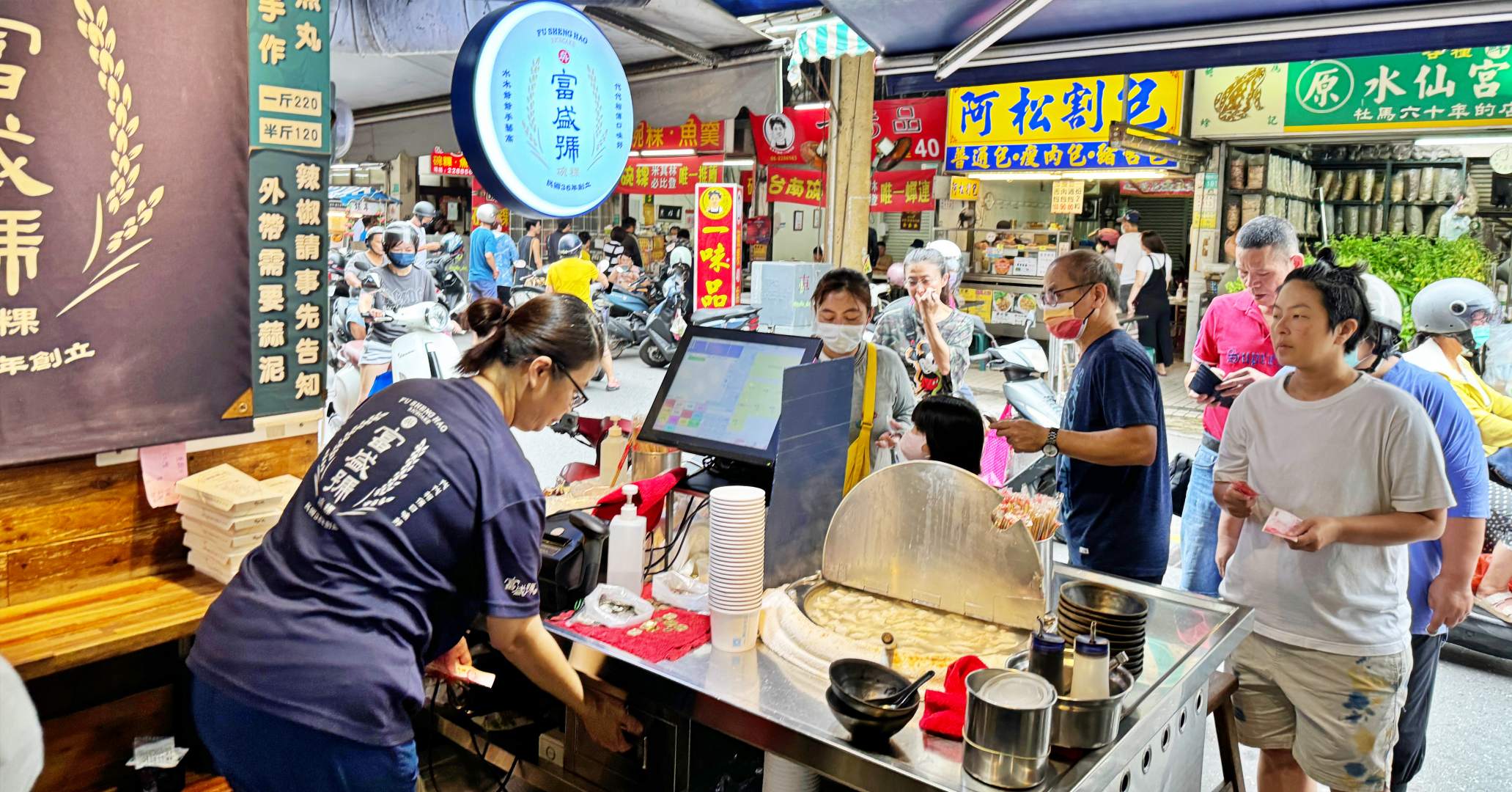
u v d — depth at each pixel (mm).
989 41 3518
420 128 7793
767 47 4906
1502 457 3764
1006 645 1985
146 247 2328
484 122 2906
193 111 2367
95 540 2428
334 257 8562
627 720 2154
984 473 4816
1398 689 2350
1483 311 3580
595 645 2031
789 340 2697
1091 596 1957
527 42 2992
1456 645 4070
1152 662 1966
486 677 2121
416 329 5598
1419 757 2779
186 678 2527
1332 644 2332
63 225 2191
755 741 1756
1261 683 2484
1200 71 9297
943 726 1683
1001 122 8641
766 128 5266
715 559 2012
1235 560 2527
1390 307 2551
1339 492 2303
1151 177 9805
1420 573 2668
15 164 2107
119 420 2336
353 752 1722
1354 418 2289
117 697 2463
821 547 2393
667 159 6066
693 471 2949
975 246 12789
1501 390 4566
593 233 16453
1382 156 10492
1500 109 7742
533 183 3078
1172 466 4375
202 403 2482
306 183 2615
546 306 1987
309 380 2711
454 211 16234
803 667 1934
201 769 2535
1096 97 8258
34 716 1055
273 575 1790
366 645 1729
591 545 2234
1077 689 1631
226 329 2506
